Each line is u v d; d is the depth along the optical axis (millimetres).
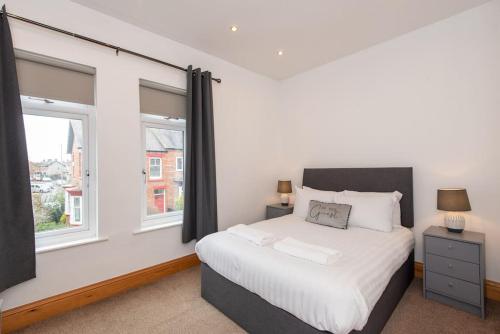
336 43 2893
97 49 2244
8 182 1787
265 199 3883
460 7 2281
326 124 3492
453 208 2170
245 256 1798
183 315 2004
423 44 2602
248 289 1755
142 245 2539
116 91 2359
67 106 2191
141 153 2656
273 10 2264
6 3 1825
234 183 3445
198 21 2428
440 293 2150
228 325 1882
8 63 1779
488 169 2252
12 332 1800
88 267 2195
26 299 1896
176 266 2783
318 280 1416
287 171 4023
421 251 2641
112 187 2342
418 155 2668
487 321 1901
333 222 2572
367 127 3064
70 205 2223
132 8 2217
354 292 1331
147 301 2207
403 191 2684
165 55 2719
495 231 2215
